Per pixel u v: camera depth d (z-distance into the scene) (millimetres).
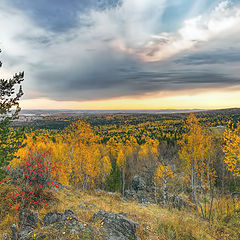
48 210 8273
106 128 183625
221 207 10891
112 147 60344
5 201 8047
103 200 14000
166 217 9141
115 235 5512
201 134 19734
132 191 31281
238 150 15977
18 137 8773
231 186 21703
